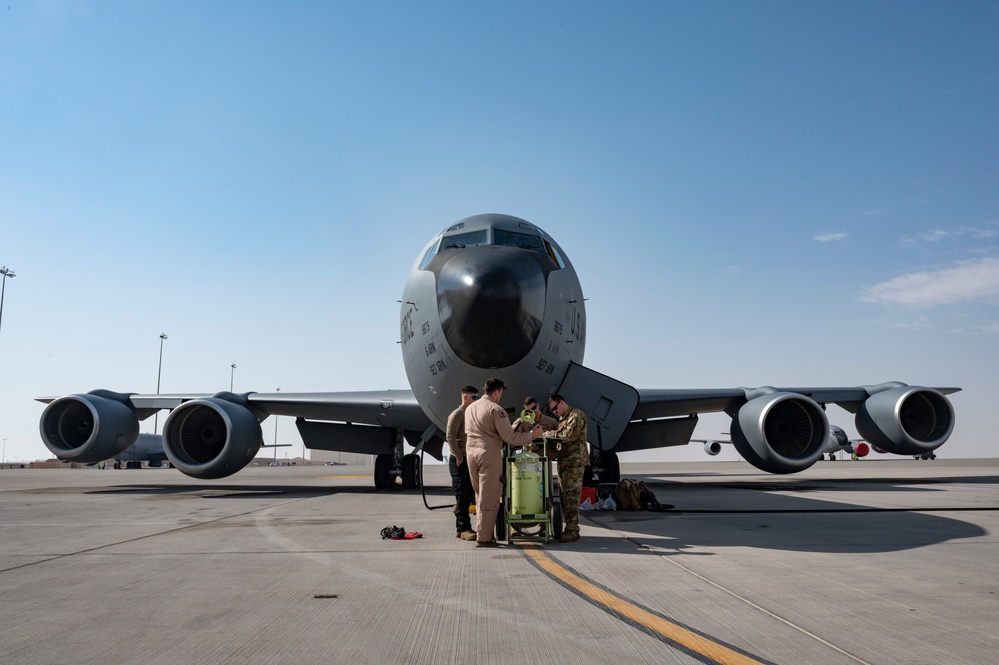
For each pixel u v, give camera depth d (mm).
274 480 26641
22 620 3869
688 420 15680
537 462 6750
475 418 6652
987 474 23766
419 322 10164
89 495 15055
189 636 3531
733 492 14117
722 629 3584
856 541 6613
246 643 3406
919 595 4312
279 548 6543
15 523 9039
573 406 10102
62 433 14953
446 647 3316
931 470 30375
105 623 3795
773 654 3164
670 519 8773
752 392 14000
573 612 3959
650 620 3771
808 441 13461
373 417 14766
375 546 6629
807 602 4152
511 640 3418
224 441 14398
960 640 3359
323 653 3236
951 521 8219
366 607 4121
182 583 4887
